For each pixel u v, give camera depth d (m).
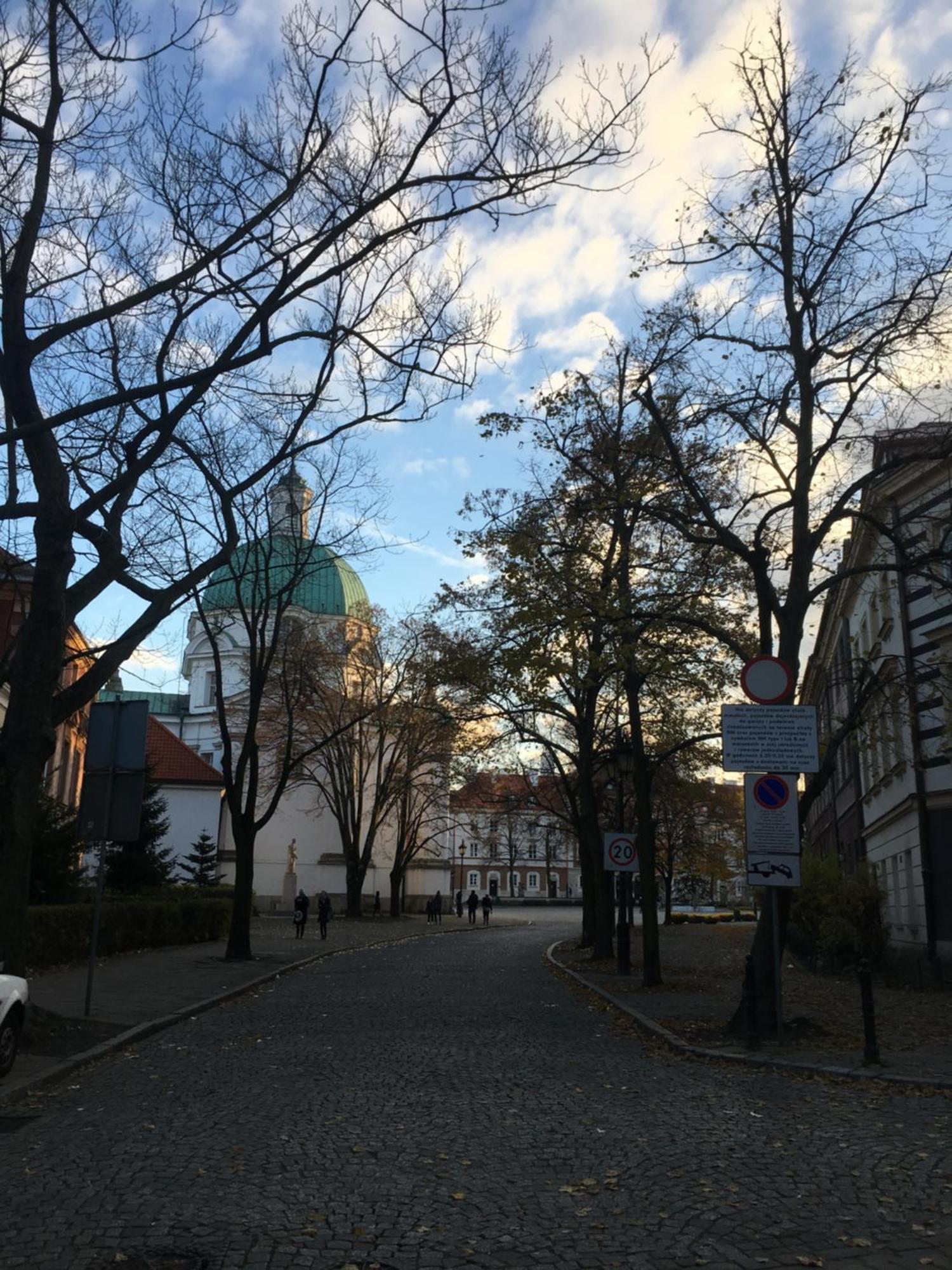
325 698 52.16
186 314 13.20
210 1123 8.16
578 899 120.12
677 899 83.69
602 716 28.06
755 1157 7.10
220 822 61.69
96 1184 6.46
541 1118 8.34
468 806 56.91
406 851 62.31
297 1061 11.32
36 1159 7.10
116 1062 11.48
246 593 49.22
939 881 22.91
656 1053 12.00
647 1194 6.25
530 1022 15.01
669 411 15.60
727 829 58.97
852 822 36.59
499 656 16.33
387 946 36.97
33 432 10.69
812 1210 5.94
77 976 20.12
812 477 14.27
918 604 23.41
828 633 37.94
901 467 14.49
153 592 15.00
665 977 22.81
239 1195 6.20
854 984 21.77
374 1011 16.41
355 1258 5.17
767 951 13.18
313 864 67.38
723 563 17.78
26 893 12.74
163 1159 7.05
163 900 29.91
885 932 23.34
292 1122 8.18
